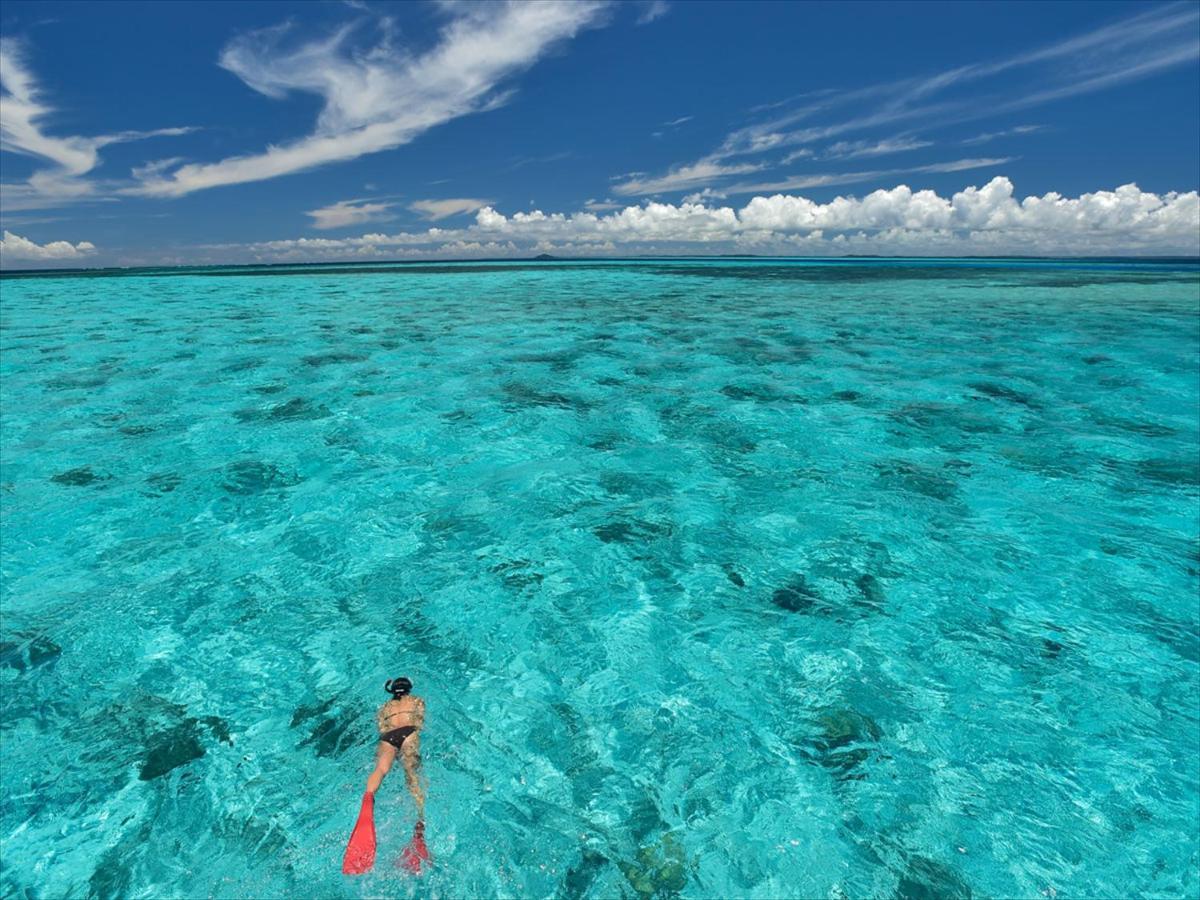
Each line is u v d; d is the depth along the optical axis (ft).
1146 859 10.28
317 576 19.43
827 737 13.12
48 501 24.14
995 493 24.99
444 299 104.53
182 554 20.58
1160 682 14.46
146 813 11.27
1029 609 17.43
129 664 15.28
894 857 10.44
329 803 11.48
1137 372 44.62
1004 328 65.62
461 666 15.44
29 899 9.78
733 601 18.17
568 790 11.82
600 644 16.31
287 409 36.68
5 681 14.55
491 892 9.82
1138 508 23.43
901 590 18.49
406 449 30.35
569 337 62.44
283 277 184.44
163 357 51.83
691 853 10.57
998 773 12.09
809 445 30.73
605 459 29.17
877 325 69.00
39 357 51.55
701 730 13.38
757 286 129.08
